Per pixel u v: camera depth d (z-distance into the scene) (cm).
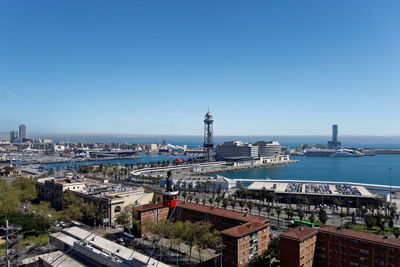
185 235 12900
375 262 10056
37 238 14250
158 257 12850
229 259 11812
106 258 10444
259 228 12588
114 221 17275
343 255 10831
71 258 11538
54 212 17350
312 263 11200
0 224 14988
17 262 10988
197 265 12094
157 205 16575
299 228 11569
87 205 17812
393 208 19450
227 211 15162
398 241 10050
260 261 11112
